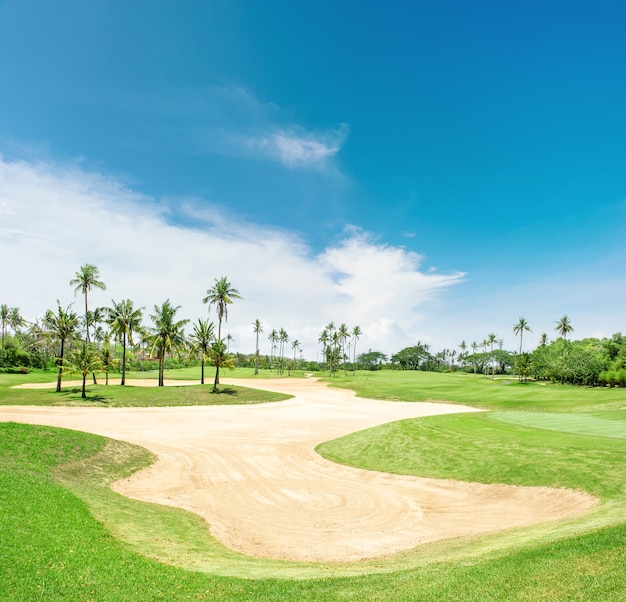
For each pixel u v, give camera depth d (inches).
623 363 3750.0
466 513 716.7
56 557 417.1
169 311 3100.4
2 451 852.6
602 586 311.3
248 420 1950.1
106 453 1041.5
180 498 839.7
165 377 4306.1
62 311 2677.2
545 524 576.1
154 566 444.1
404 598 343.0
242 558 529.7
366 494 858.8
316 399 2901.1
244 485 935.7
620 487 686.5
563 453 883.4
